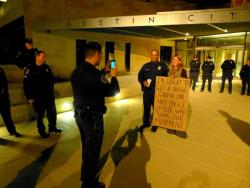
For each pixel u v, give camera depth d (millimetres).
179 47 16281
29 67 4309
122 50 12891
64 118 6035
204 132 4953
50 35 9797
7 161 3643
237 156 3826
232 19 5699
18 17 9719
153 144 4309
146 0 13578
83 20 7770
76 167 3469
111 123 5617
